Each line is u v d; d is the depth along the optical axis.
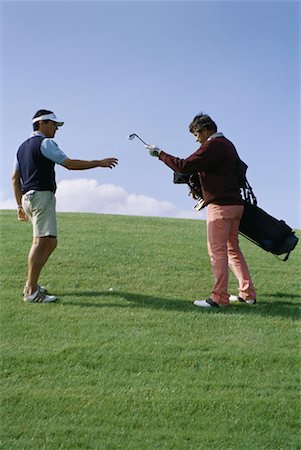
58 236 10.38
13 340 5.70
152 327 6.12
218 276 6.84
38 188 6.75
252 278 8.40
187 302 7.05
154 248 9.78
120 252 9.33
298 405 4.73
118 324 6.16
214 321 6.34
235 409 4.64
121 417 4.50
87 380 4.99
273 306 7.02
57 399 4.69
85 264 8.55
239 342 5.79
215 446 4.21
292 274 8.77
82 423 4.42
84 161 6.73
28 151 6.79
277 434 4.39
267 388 4.96
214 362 5.36
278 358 5.45
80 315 6.41
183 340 5.80
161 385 4.94
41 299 6.83
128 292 7.41
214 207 6.80
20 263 8.45
